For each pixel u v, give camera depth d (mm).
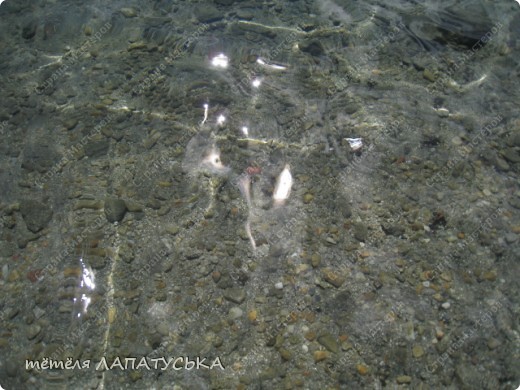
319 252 2688
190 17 4023
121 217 2830
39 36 3873
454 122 3281
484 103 3398
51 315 2500
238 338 2410
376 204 2881
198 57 3699
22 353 2395
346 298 2533
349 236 2752
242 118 3301
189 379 2297
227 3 4168
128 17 4016
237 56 3703
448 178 3004
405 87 3496
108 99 3424
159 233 2771
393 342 2395
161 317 2479
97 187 2965
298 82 3531
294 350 2365
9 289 2588
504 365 2346
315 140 3184
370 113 3320
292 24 3967
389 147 3139
